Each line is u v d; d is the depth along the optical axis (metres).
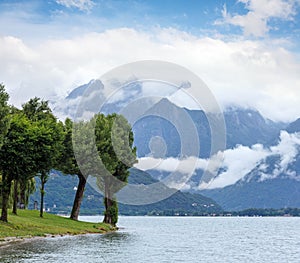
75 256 36.94
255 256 43.66
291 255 45.03
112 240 56.06
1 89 53.84
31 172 59.19
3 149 56.16
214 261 38.22
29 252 38.59
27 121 60.50
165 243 56.69
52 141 59.78
